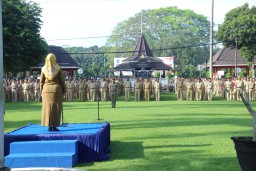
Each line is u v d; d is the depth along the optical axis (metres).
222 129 15.63
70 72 62.97
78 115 21.75
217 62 60.94
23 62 39.34
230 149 11.44
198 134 14.31
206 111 23.80
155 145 12.18
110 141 13.00
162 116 20.83
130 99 37.22
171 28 87.19
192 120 18.89
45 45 41.06
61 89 11.27
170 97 39.72
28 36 38.28
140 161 10.02
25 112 24.44
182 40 82.75
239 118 19.75
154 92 35.69
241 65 58.91
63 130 11.33
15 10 38.44
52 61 11.16
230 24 46.78
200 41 85.19
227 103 31.17
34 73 59.19
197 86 35.06
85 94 35.78
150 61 46.66
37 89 34.97
